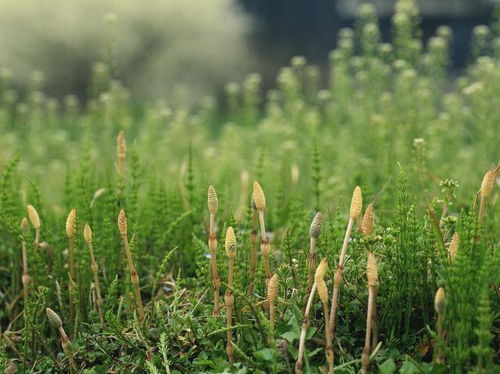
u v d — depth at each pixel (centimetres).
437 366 124
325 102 342
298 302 135
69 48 721
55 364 139
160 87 745
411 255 131
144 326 138
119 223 135
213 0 810
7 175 161
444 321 126
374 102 261
